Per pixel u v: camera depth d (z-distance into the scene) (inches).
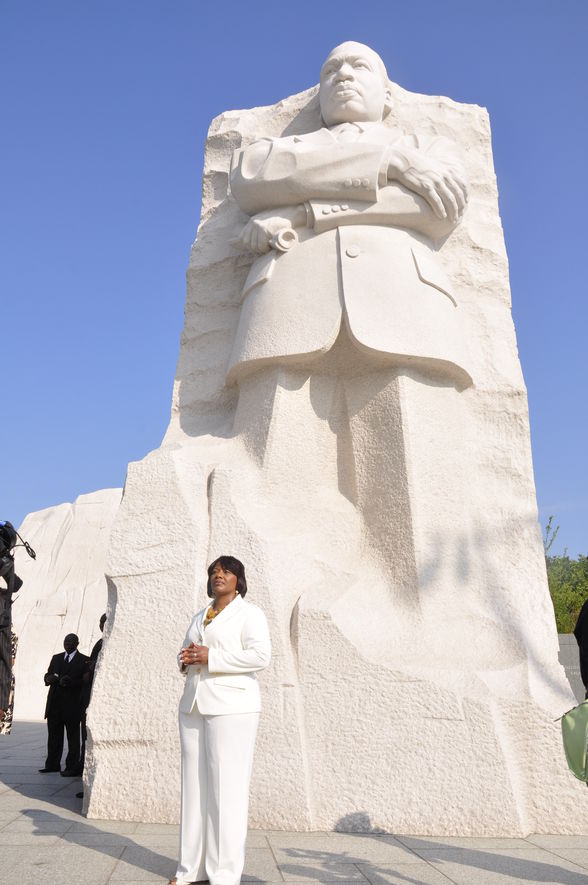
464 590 184.4
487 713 163.2
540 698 167.3
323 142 213.3
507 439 211.8
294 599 178.9
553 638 186.1
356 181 201.3
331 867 131.7
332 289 199.0
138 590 181.9
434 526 188.4
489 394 214.2
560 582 820.6
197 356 233.9
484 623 179.0
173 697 171.6
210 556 182.7
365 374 202.1
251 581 177.6
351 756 164.7
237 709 119.3
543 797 161.8
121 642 178.2
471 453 205.8
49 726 240.5
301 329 197.5
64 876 120.7
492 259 230.2
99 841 144.6
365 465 198.2
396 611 181.6
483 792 159.5
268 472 196.9
